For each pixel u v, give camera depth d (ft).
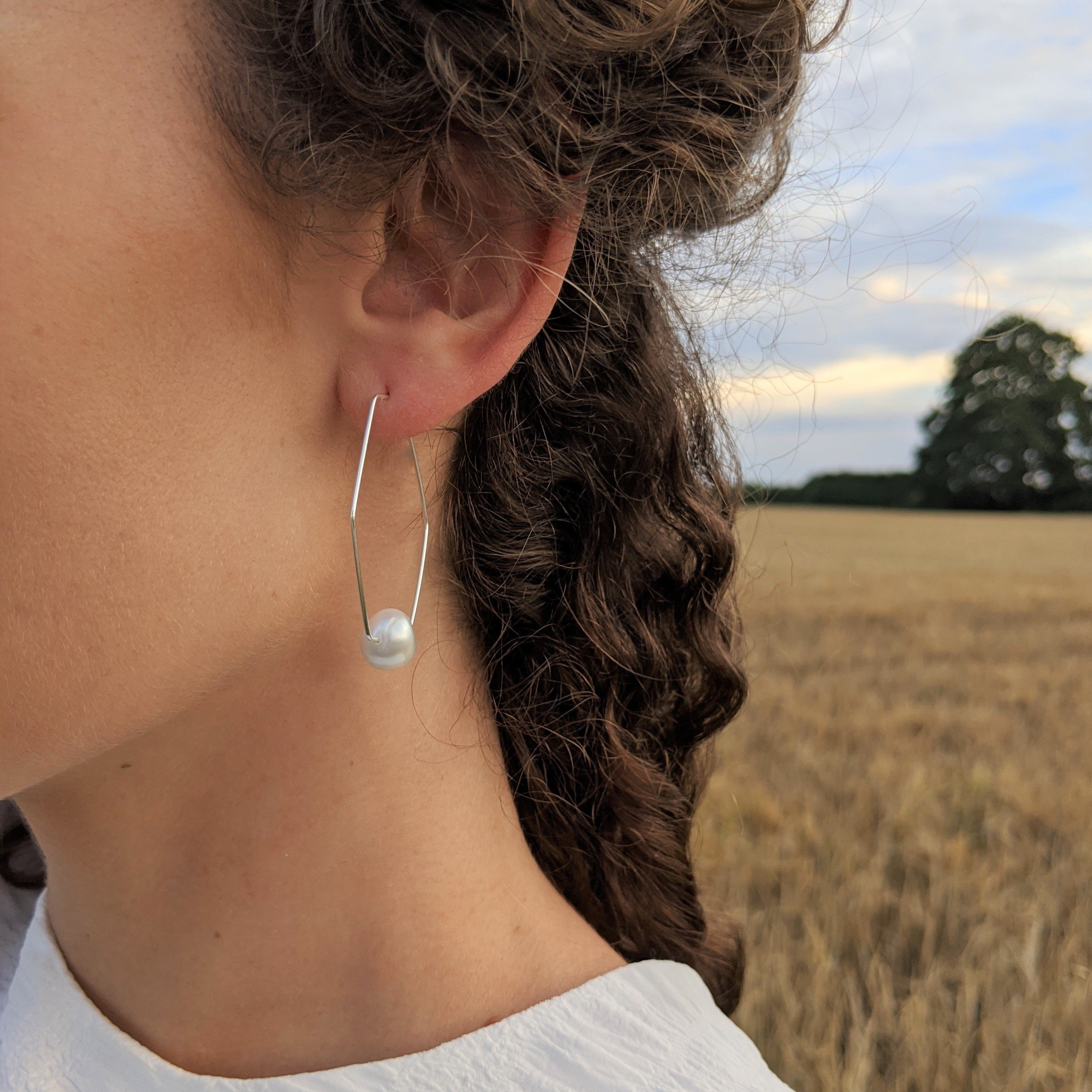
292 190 2.00
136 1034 2.62
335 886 2.54
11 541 1.82
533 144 2.10
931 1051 9.20
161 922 2.59
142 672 2.00
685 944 4.12
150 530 1.94
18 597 1.85
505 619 2.88
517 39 1.99
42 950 2.83
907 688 25.02
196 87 1.91
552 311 2.67
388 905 2.55
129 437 1.89
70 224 1.80
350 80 1.95
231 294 1.98
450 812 2.67
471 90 2.00
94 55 1.84
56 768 2.04
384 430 2.23
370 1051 2.49
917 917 11.66
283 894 2.54
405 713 2.61
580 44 2.02
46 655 1.89
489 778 2.84
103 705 1.98
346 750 2.53
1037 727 21.04
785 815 15.06
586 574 2.99
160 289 1.89
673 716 3.94
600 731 3.29
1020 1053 8.94
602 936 3.69
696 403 3.36
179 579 1.99
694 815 4.32
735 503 3.78
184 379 1.95
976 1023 9.99
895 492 120.67
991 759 18.26
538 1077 2.40
